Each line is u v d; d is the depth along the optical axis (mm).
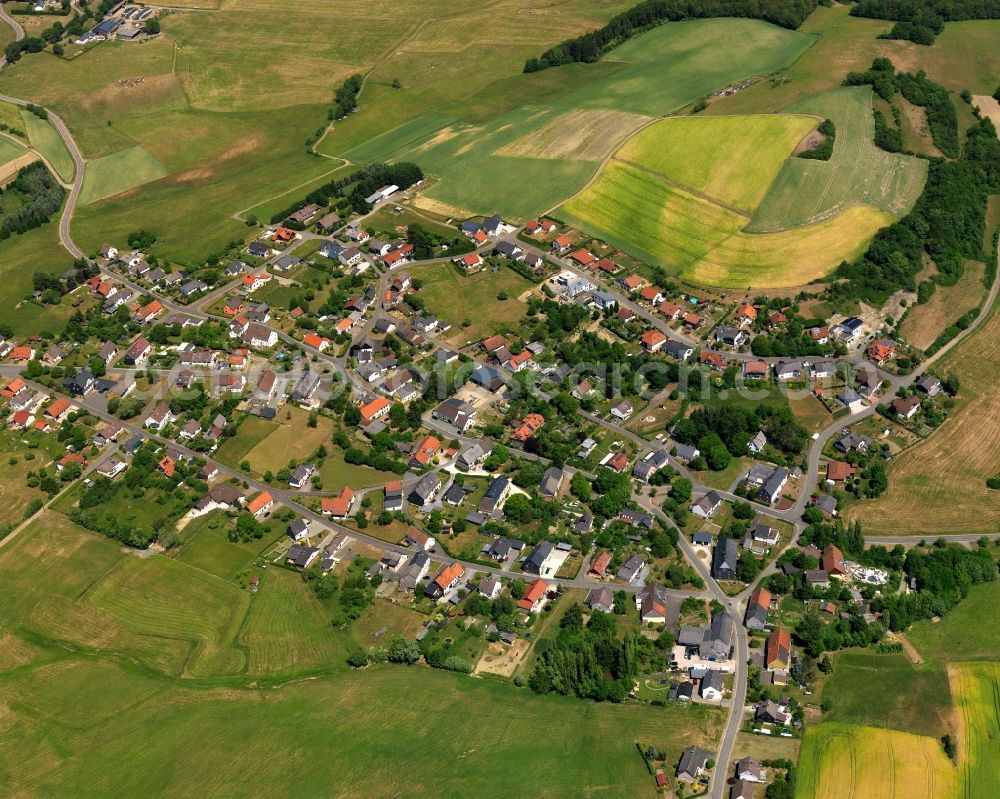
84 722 184625
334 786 169375
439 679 189125
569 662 185750
